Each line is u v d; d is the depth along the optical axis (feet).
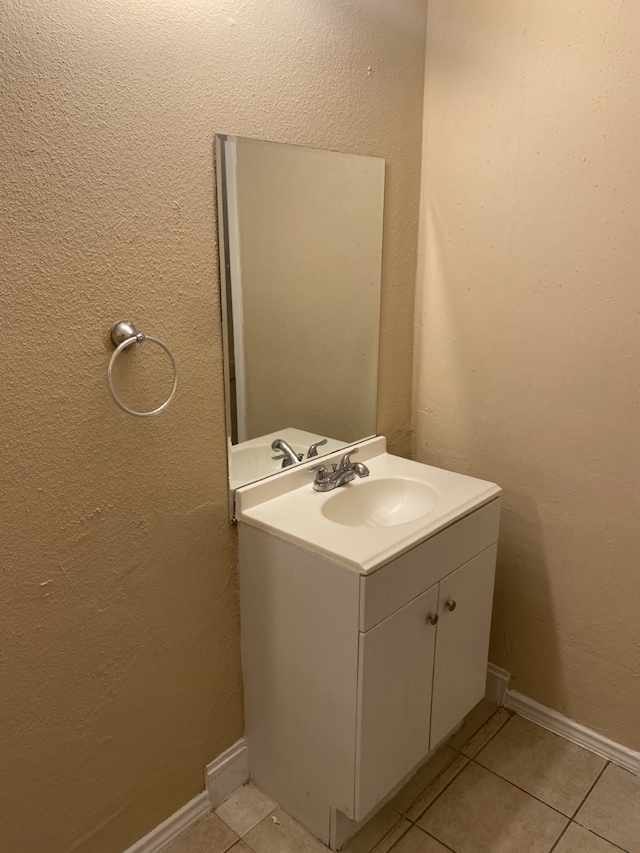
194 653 4.92
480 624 5.54
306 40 4.65
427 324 6.25
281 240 4.82
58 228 3.53
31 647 3.89
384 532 4.53
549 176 5.11
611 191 4.82
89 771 4.39
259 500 5.03
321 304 5.34
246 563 4.99
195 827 5.19
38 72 3.30
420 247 6.13
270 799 5.45
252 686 5.29
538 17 4.90
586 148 4.87
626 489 5.26
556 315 5.32
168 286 4.15
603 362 5.15
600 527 5.49
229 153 4.32
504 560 6.21
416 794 5.49
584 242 5.04
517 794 5.49
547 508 5.78
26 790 4.05
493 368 5.84
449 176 5.74
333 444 5.82
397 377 6.33
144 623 4.50
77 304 3.69
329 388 5.63
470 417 6.13
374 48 5.18
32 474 3.68
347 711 4.50
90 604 4.14
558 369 5.41
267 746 5.32
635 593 5.42
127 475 4.17
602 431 5.28
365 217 5.50
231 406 4.77
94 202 3.66
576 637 5.87
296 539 4.48
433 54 5.60
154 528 4.42
